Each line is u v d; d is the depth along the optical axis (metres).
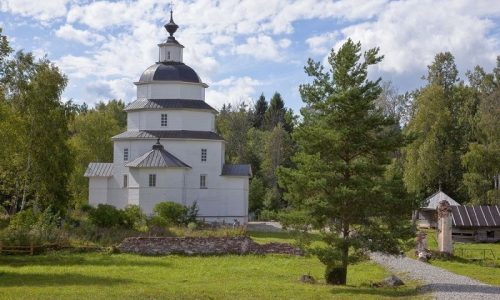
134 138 65.88
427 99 74.69
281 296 22.47
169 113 67.19
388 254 27.23
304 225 27.91
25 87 52.72
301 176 27.09
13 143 49.16
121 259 36.38
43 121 53.38
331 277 27.52
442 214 43.94
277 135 102.31
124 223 48.44
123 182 66.31
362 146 27.22
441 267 37.31
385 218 27.06
